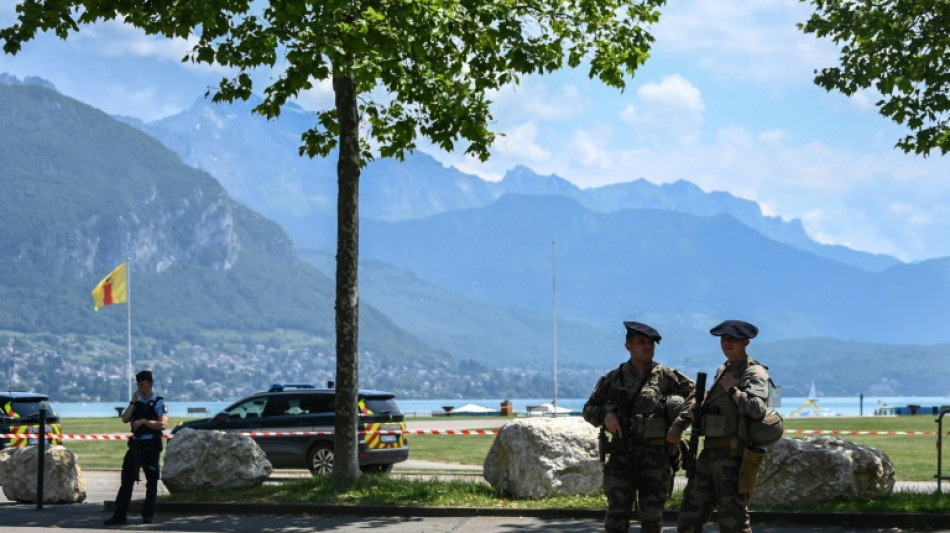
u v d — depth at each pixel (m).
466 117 18.28
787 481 15.12
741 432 10.16
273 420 25.00
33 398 25.88
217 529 15.20
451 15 16.73
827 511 14.45
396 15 16.17
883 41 18.00
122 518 15.82
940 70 17.72
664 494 10.52
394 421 24.95
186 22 16.25
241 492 17.80
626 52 19.16
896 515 14.10
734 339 10.27
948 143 17.89
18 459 19.22
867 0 18.25
